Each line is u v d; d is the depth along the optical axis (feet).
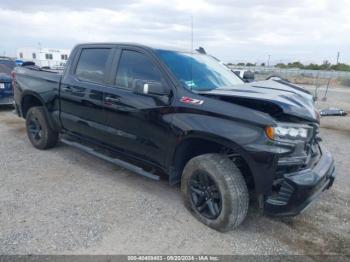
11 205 11.09
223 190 9.51
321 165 10.11
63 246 8.89
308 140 9.48
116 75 12.65
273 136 8.61
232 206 9.43
